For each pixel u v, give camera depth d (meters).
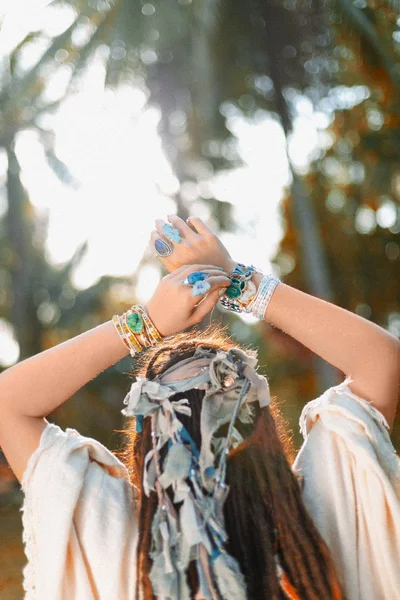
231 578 1.30
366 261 15.22
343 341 1.47
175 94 14.11
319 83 13.62
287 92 13.68
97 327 1.49
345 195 15.09
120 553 1.43
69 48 13.71
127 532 1.46
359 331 1.47
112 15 13.36
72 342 1.49
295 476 1.43
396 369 1.48
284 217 15.24
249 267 1.53
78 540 1.45
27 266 18.28
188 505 1.33
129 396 1.43
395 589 1.41
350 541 1.43
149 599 1.34
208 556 1.31
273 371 14.09
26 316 18.25
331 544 1.44
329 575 1.38
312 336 1.48
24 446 1.49
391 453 1.45
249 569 1.36
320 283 12.69
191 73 13.78
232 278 1.50
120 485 1.49
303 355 13.98
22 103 14.53
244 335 14.39
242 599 1.29
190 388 1.42
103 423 16.89
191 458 1.36
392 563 1.41
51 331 19.06
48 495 1.44
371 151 13.77
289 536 1.39
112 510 1.46
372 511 1.42
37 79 13.99
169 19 13.20
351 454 1.46
